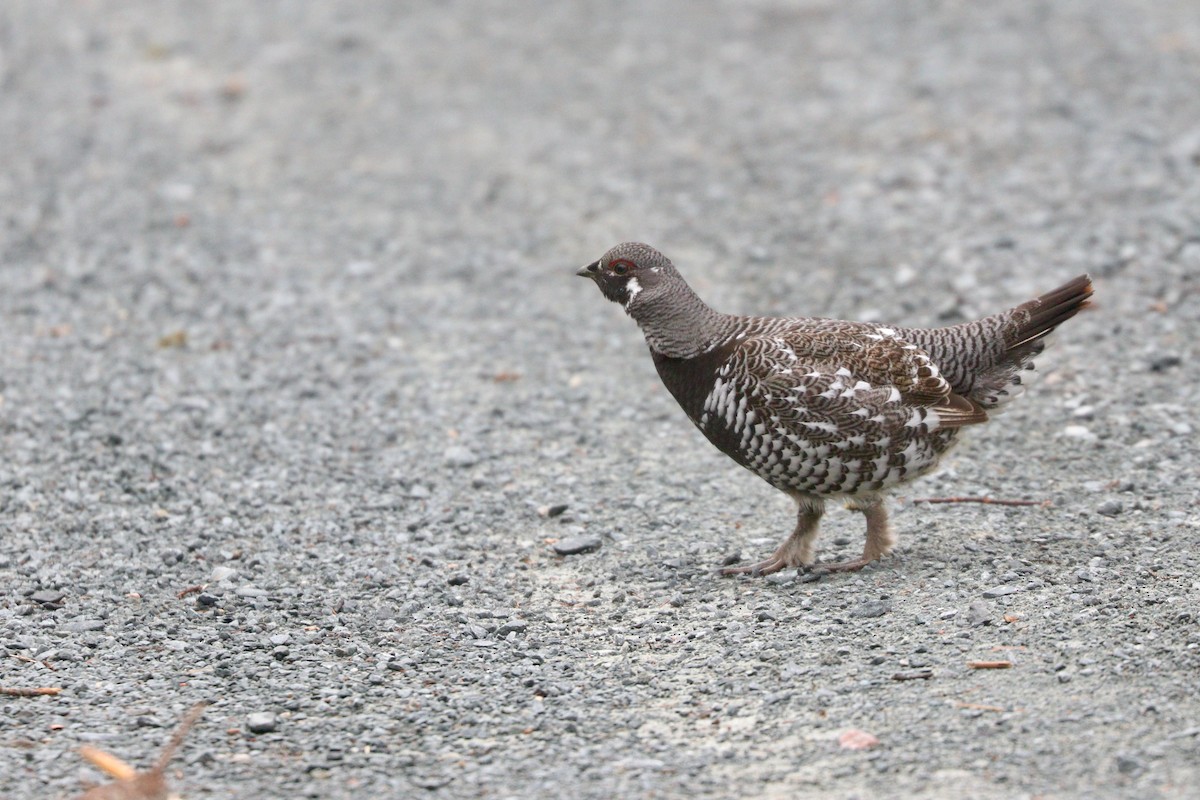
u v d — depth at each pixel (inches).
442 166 1357.0
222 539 717.9
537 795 484.7
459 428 860.6
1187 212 1064.2
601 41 1720.0
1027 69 1450.5
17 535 717.3
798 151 1316.4
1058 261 1019.3
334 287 1095.0
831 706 536.4
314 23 1811.0
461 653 603.8
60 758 512.1
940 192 1173.1
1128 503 699.4
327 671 586.2
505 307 1064.8
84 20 1822.1
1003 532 685.3
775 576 662.5
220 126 1467.8
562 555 700.7
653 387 925.2
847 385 621.3
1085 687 526.6
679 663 586.6
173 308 1051.3
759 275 1079.0
